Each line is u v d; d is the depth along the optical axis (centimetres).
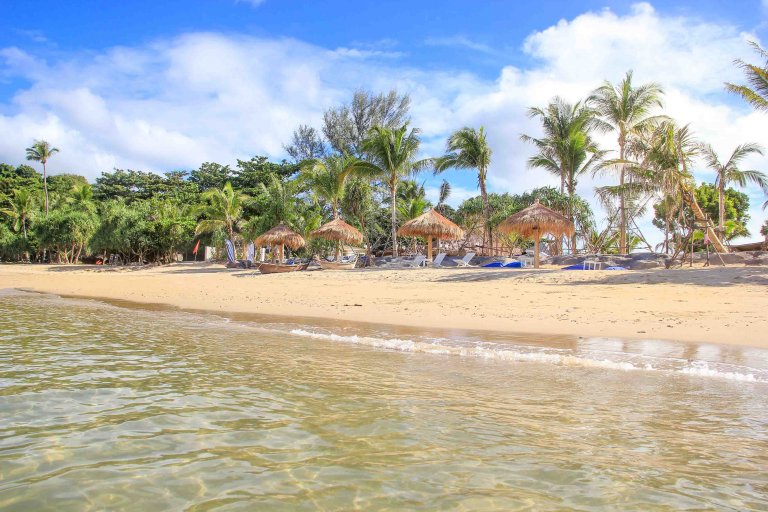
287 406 409
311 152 4572
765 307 920
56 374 523
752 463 289
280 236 2806
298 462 296
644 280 1376
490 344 707
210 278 2412
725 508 235
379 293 1462
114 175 6931
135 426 360
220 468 288
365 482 268
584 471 280
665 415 382
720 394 441
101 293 1836
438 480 270
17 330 867
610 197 2761
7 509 240
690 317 868
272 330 874
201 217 4816
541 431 348
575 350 654
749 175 2391
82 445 324
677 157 2002
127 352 655
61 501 248
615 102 2891
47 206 5928
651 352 629
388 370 548
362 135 4156
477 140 3130
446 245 3619
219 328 902
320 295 1477
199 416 383
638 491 254
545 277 1591
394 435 341
